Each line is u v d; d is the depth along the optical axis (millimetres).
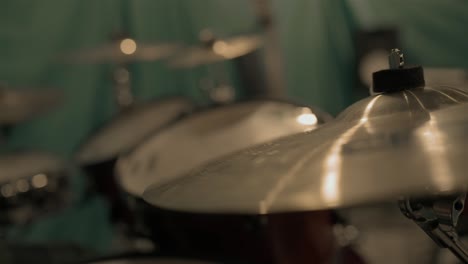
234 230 1451
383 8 3240
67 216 2898
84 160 2014
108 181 1919
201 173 800
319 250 1494
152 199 767
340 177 585
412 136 653
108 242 2904
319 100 3211
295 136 838
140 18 3016
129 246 1898
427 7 3252
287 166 670
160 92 3010
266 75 2760
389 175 557
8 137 2688
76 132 2941
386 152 618
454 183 523
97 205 2924
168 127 1684
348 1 3225
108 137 2133
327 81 3213
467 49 3260
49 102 2596
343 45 3219
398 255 2102
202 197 670
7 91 2432
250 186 646
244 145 1533
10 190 2129
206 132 1616
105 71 2945
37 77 2898
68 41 2936
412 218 723
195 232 1492
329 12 3215
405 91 804
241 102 1688
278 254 1452
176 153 1576
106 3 2973
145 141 1667
